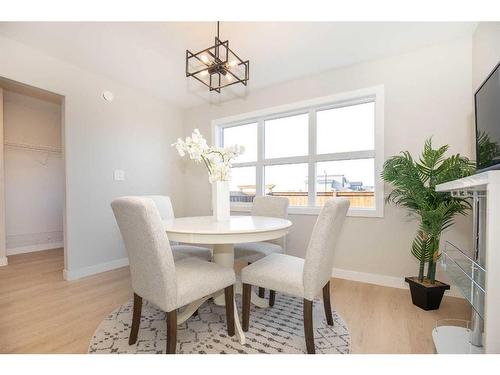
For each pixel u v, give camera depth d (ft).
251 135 11.68
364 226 8.45
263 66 9.17
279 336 5.13
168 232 4.93
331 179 9.62
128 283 8.19
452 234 7.13
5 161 12.07
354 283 8.25
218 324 5.62
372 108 8.91
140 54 8.80
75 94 8.78
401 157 6.84
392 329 5.40
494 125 4.01
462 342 4.38
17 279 8.53
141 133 11.07
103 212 9.59
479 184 3.14
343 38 7.54
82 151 8.98
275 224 5.56
